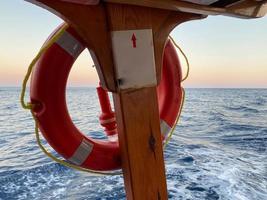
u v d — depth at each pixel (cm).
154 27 119
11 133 1438
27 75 123
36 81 135
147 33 116
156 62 123
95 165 151
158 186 130
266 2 133
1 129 1563
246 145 1040
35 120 136
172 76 181
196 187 595
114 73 112
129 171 122
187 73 191
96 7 103
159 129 126
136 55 114
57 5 95
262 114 2169
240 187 597
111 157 155
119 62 110
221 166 757
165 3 101
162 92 184
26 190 613
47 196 580
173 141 1112
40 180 675
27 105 132
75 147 146
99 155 152
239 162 800
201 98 4262
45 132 139
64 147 143
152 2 100
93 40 105
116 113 127
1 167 795
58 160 147
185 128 1500
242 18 139
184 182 625
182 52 189
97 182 648
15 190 614
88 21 103
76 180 666
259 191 579
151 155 126
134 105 118
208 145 1041
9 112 2497
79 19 100
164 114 177
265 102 3453
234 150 959
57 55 136
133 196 124
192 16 127
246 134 1286
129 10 110
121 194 578
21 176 706
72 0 92
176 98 181
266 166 764
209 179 645
